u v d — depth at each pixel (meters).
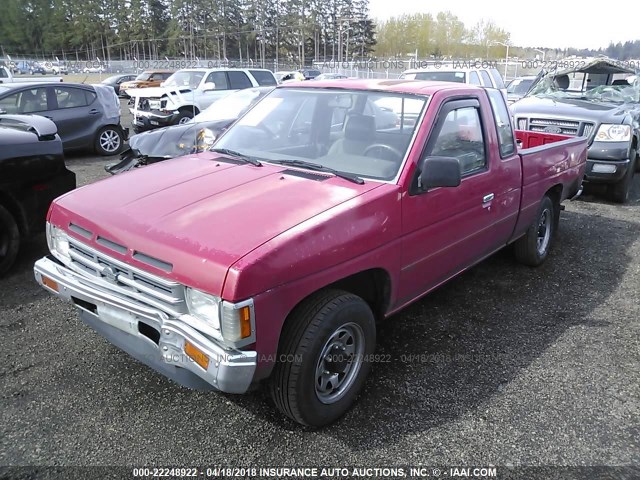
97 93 11.72
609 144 7.91
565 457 2.78
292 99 4.08
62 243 3.10
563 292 4.86
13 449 2.72
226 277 2.31
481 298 4.68
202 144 7.45
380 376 3.44
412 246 3.29
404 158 3.27
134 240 2.62
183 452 2.74
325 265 2.67
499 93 4.34
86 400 3.12
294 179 3.22
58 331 3.91
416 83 3.91
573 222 7.25
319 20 83.06
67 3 79.06
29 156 4.82
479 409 3.14
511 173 4.30
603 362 3.69
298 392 2.66
